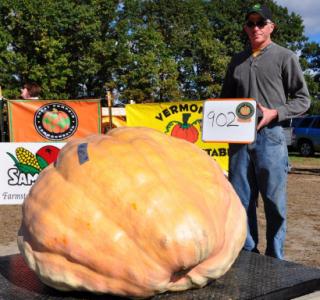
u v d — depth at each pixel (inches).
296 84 133.5
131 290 71.0
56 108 331.3
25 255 77.8
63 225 72.1
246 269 90.6
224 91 147.8
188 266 69.8
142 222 69.8
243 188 138.6
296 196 371.9
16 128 330.0
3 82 1104.8
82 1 1339.8
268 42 136.7
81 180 74.4
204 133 131.6
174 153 82.6
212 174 81.4
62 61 1143.6
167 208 70.6
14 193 295.6
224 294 76.4
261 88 136.2
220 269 75.6
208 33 1734.7
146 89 1358.3
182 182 75.7
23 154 293.3
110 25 1389.0
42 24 1129.4
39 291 79.6
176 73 1467.8
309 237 236.1
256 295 76.0
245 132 127.1
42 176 81.0
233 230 78.7
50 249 73.2
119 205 71.3
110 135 87.2
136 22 1481.3
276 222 136.3
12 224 257.1
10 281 85.0
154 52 1434.5
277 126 133.0
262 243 222.1
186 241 68.4
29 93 388.5
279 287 80.0
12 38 1116.5
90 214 71.6
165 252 68.6
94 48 1252.5
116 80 1370.6
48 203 74.4
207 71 1681.8
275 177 133.3
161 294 76.2
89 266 71.6
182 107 327.0
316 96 2021.4
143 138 82.7
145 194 71.6
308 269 90.9
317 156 815.1
